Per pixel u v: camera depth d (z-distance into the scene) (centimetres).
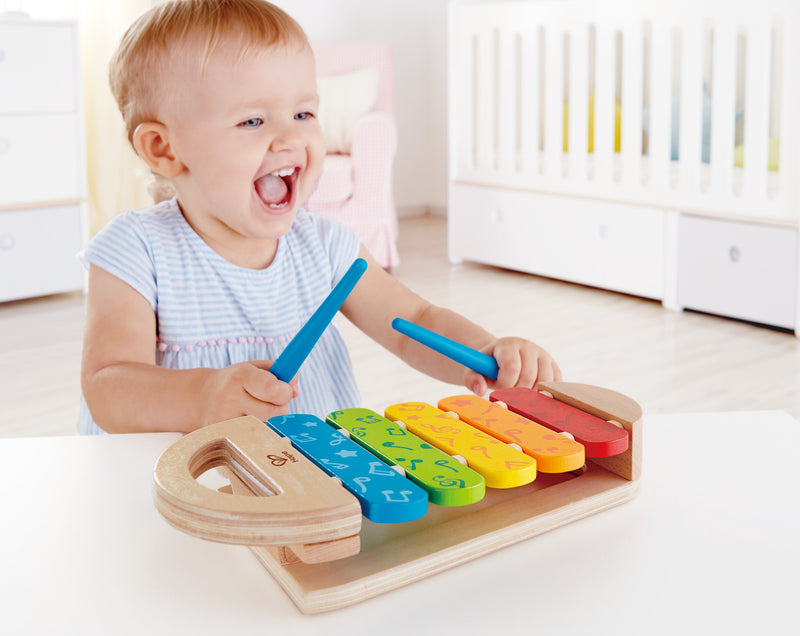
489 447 51
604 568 45
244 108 73
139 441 63
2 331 256
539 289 301
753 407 188
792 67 236
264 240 87
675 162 297
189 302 85
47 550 48
